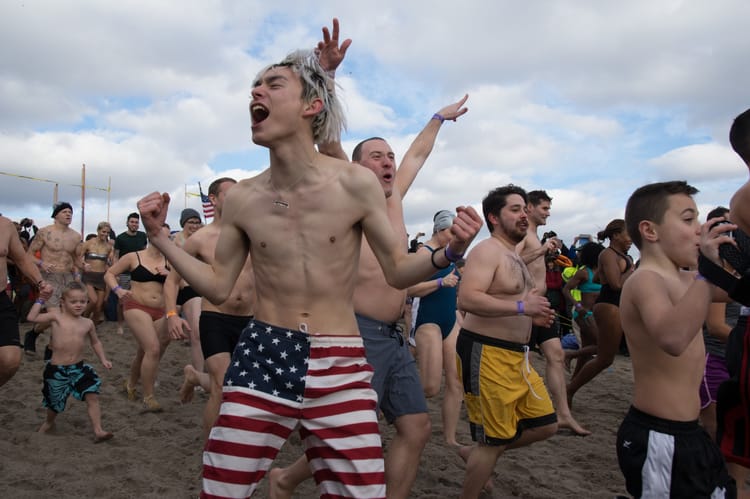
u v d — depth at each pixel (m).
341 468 2.35
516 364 3.74
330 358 2.40
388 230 2.45
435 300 5.45
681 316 2.51
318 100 2.45
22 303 12.23
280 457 5.12
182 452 5.15
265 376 2.40
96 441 5.42
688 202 2.78
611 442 5.76
